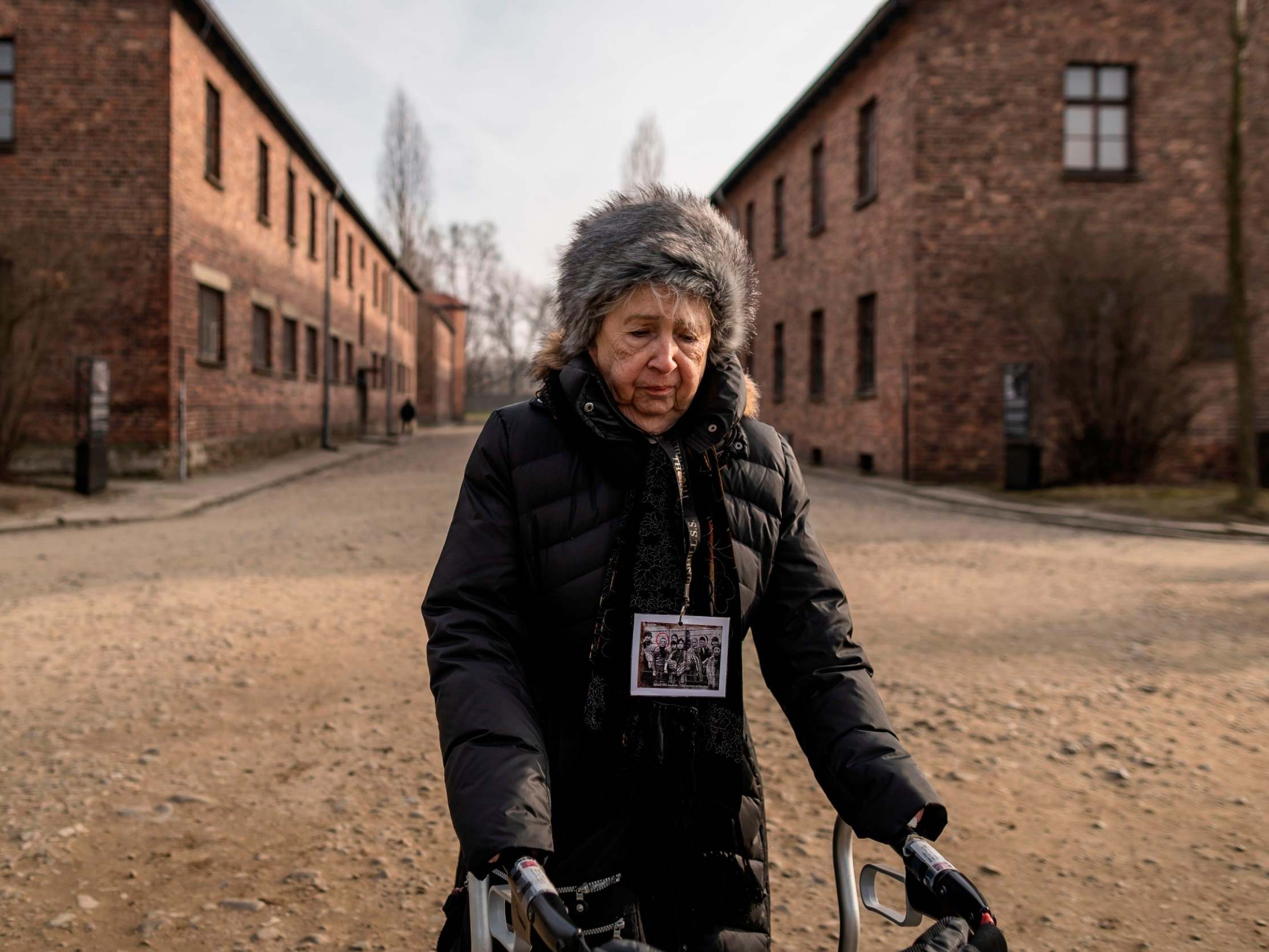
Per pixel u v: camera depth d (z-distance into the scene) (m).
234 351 20.42
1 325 14.20
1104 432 15.33
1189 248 17.67
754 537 1.66
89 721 4.60
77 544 10.26
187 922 2.88
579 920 1.55
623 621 1.59
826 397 22.58
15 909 2.92
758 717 4.84
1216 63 17.59
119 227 16.47
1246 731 4.61
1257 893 3.12
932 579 8.34
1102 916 2.98
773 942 2.84
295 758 4.18
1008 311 17.42
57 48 16.33
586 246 1.61
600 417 1.57
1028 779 4.03
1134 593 7.77
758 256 28.66
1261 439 16.70
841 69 20.48
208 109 19.00
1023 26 17.38
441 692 1.50
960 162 17.41
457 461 24.64
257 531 11.29
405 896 3.06
